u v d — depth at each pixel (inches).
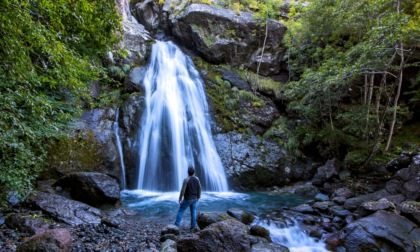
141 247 208.7
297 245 253.1
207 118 543.2
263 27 674.2
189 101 551.8
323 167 490.0
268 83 642.2
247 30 668.7
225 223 197.9
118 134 461.1
